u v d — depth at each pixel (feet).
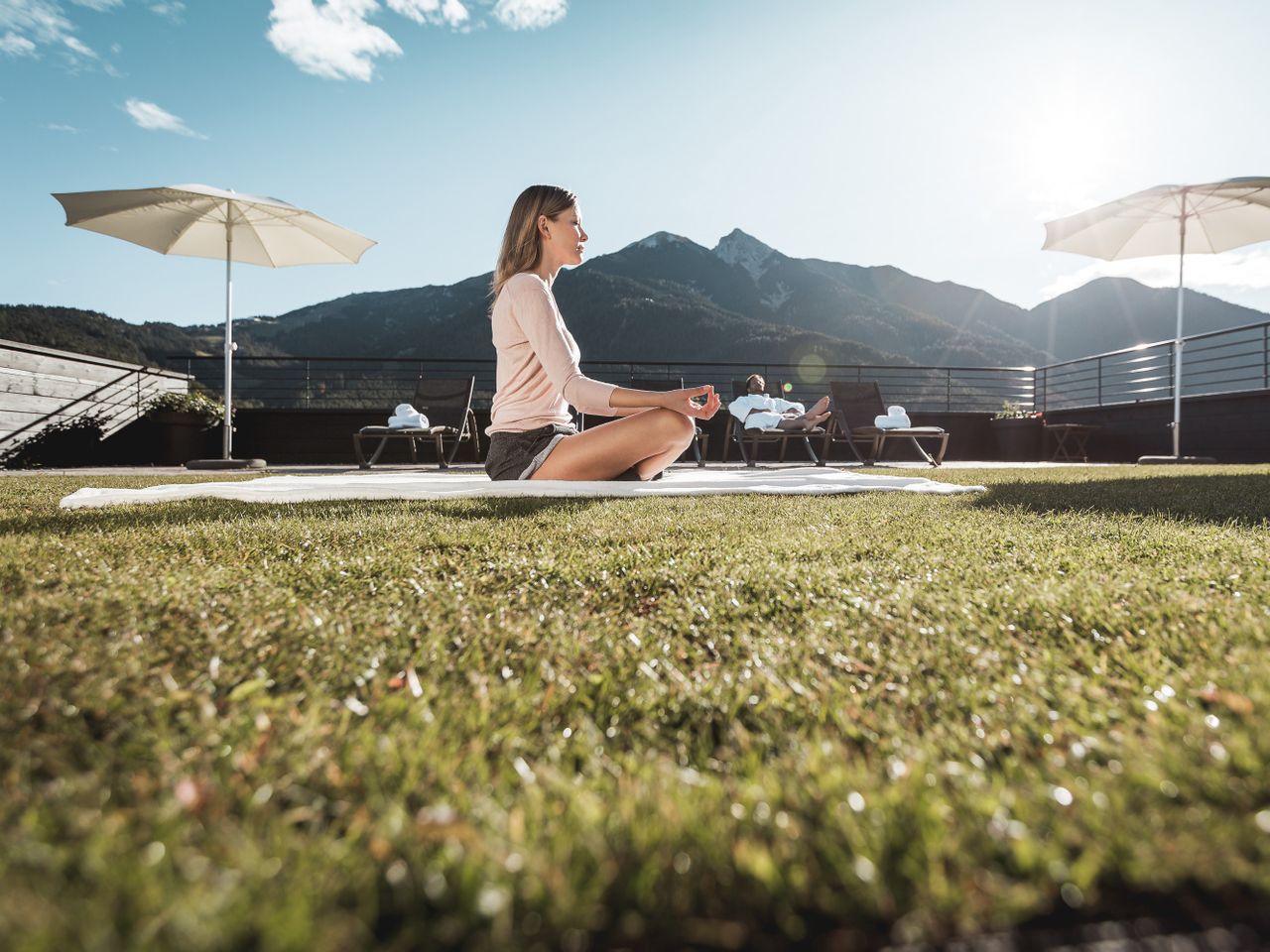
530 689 1.85
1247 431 24.90
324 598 2.81
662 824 1.08
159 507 6.61
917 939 0.85
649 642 2.28
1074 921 0.88
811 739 1.57
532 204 8.13
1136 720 1.56
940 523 5.38
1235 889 0.90
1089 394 32.55
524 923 0.87
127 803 1.18
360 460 20.90
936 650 2.15
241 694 1.71
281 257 22.90
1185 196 23.71
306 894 0.89
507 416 8.63
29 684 1.65
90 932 0.77
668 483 9.36
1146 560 3.62
